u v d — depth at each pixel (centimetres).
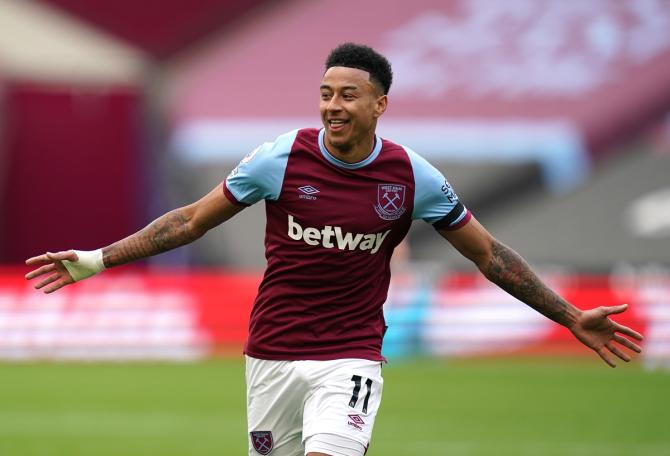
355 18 9425
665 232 8294
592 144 8712
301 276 1938
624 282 6675
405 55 9256
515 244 8294
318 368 1936
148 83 8969
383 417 4272
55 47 8956
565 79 9050
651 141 8762
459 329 6278
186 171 8638
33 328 6234
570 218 8369
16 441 3688
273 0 9356
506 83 9069
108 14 9050
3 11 8838
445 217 1975
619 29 9338
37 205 8981
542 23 9400
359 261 1936
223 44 9188
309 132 1939
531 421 4184
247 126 8781
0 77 8819
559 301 2042
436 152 8662
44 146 8975
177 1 9125
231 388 5047
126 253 1961
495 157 8625
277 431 2017
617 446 3647
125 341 6284
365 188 1911
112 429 3956
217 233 8144
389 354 6238
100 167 8994
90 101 8981
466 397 4812
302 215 1914
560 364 6044
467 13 9456
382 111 1925
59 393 4884
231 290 6378
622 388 5125
